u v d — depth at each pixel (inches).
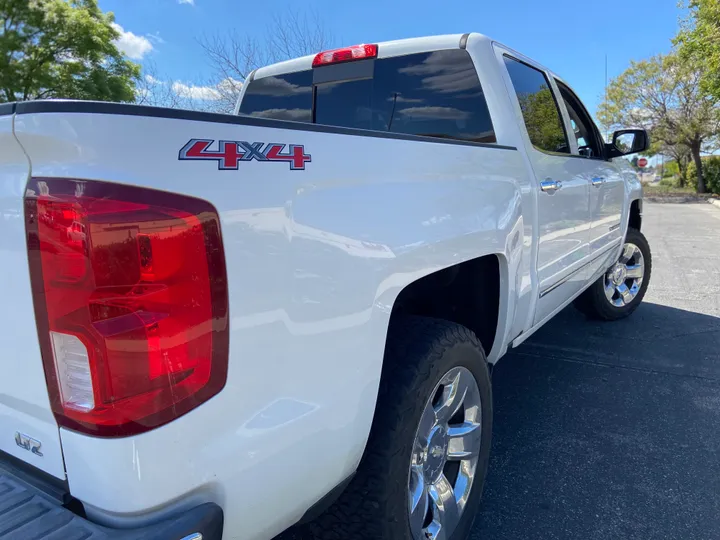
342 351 59.8
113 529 46.3
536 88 126.8
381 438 68.3
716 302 233.5
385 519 68.4
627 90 1058.1
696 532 92.0
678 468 110.3
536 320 121.8
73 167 43.2
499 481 107.7
